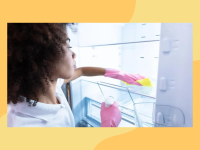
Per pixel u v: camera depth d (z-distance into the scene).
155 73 0.74
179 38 0.47
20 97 0.43
